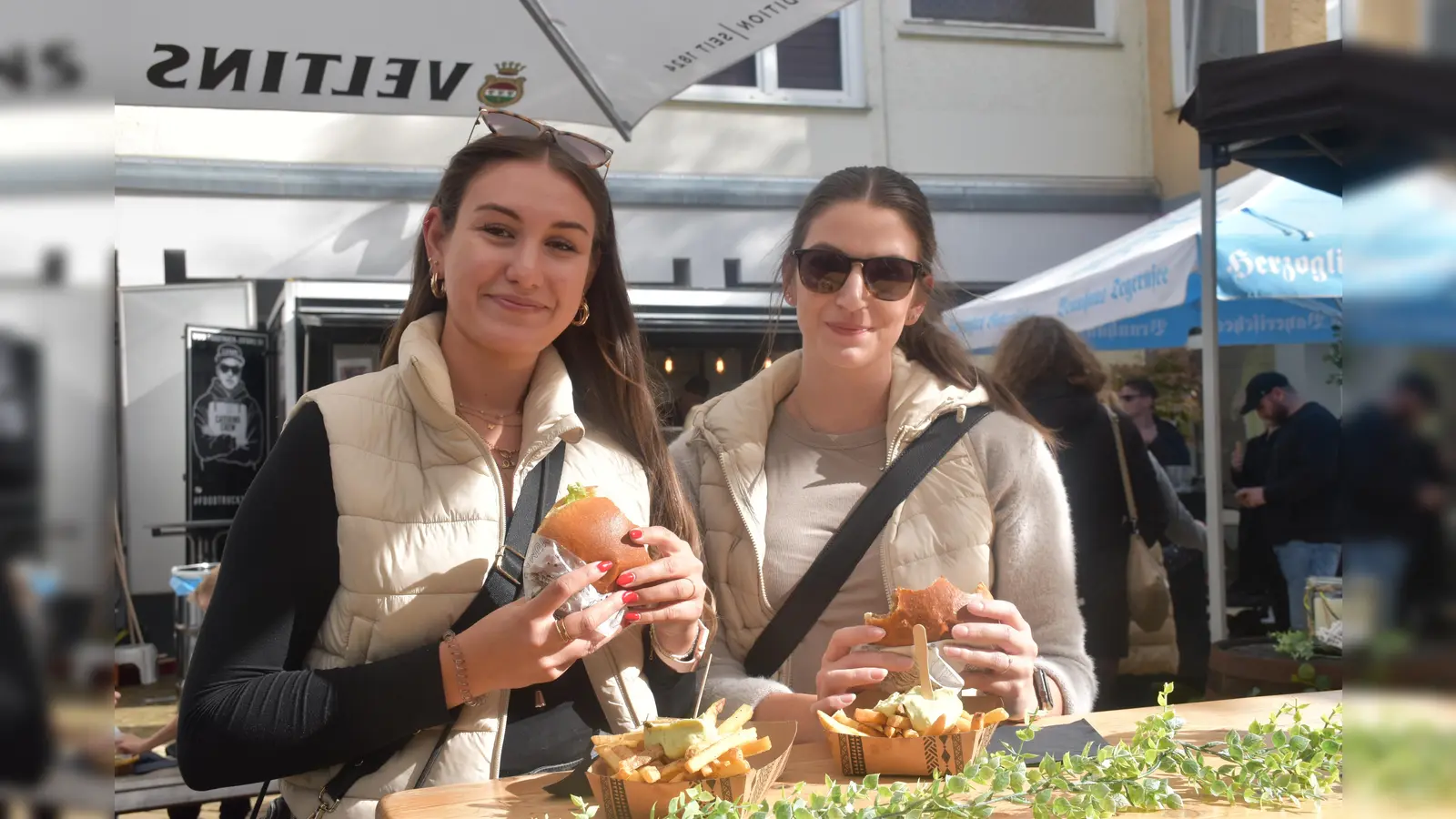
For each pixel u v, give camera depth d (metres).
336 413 1.71
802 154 10.93
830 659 1.80
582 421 1.99
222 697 1.55
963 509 2.16
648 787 1.29
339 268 9.73
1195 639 5.56
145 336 9.10
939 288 2.43
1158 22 11.65
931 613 1.74
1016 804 1.30
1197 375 9.33
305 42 2.82
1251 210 5.70
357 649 1.66
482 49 2.95
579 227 1.78
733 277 10.63
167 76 2.86
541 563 1.59
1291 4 9.91
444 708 1.57
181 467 9.11
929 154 11.27
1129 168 11.80
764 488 2.29
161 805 3.14
